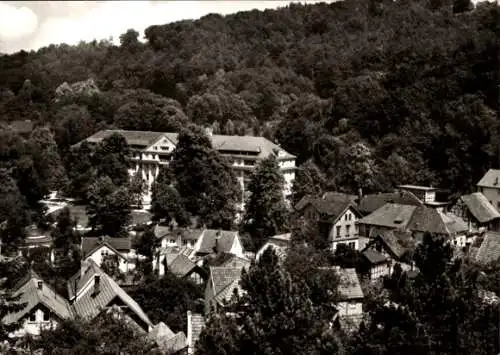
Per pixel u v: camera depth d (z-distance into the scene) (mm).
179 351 54156
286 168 153250
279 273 42500
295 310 40781
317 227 107500
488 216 113125
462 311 38344
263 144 154125
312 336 40500
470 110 157750
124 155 156625
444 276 38969
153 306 74562
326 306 54531
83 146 159625
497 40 179625
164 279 77500
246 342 39938
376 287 69312
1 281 64125
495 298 45625
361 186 141250
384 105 178125
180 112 199000
